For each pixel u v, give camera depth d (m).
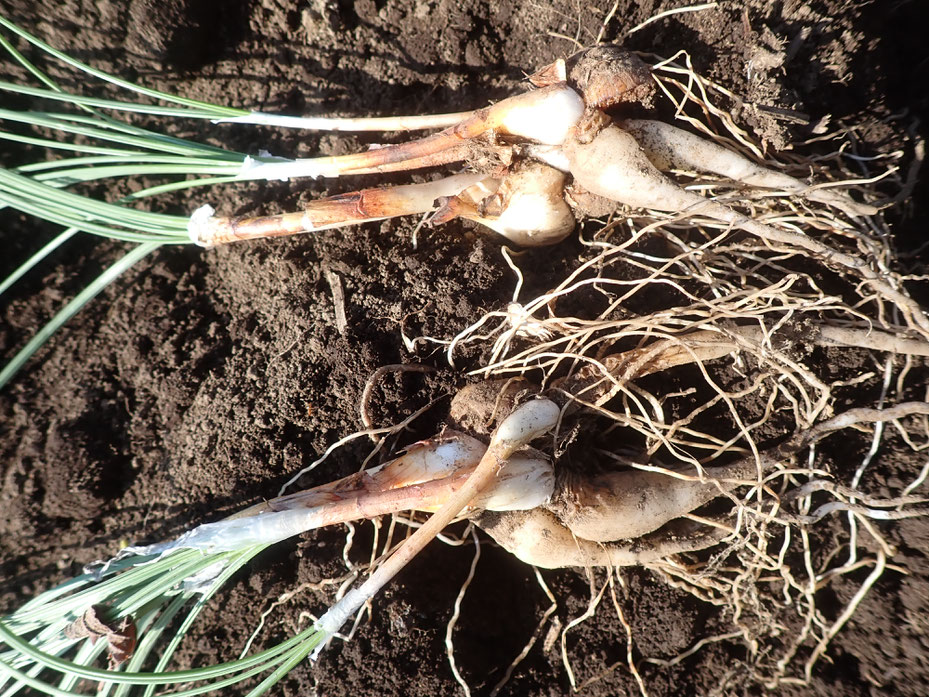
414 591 0.18
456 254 0.19
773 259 0.18
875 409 0.18
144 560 0.18
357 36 0.20
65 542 0.20
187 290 0.20
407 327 0.19
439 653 0.18
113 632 0.17
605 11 0.19
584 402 0.17
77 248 0.21
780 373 0.18
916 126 0.19
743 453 0.19
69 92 0.20
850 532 0.19
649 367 0.18
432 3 0.19
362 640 0.18
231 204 0.21
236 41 0.20
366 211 0.18
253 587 0.19
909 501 0.18
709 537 0.18
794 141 0.19
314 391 0.19
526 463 0.17
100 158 0.19
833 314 0.19
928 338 0.18
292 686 0.18
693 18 0.19
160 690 0.19
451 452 0.17
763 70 0.18
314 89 0.20
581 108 0.17
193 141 0.21
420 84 0.20
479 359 0.19
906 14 0.20
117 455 0.20
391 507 0.17
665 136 0.17
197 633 0.19
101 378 0.20
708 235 0.19
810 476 0.18
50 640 0.18
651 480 0.18
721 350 0.18
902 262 0.19
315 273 0.20
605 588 0.19
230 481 0.19
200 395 0.20
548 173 0.18
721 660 0.19
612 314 0.19
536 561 0.18
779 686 0.19
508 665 0.19
